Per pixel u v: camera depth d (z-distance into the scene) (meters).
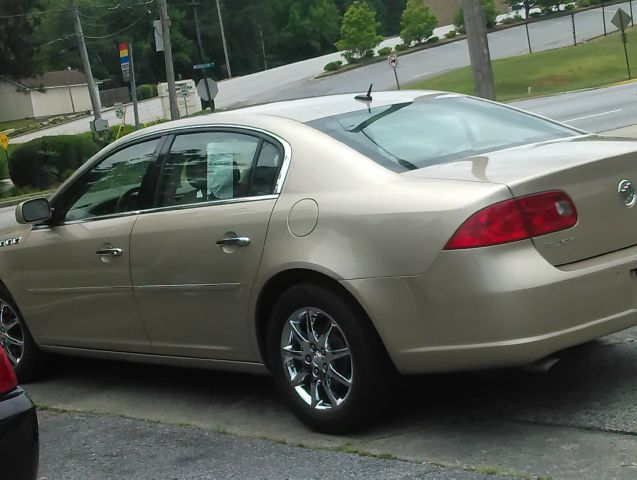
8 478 3.17
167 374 6.05
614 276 4.02
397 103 5.16
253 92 65.75
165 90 56.94
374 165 4.38
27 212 5.58
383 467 3.94
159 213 5.14
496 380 4.92
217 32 116.75
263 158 4.75
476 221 3.86
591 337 3.96
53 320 5.82
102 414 5.27
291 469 4.05
